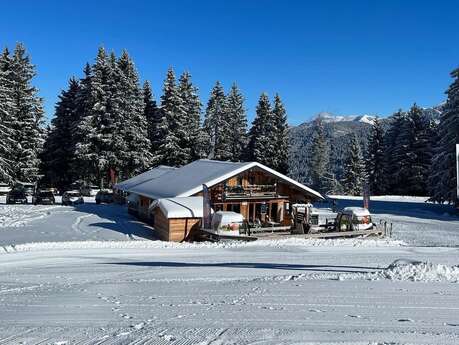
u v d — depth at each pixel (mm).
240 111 74875
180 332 7215
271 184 32188
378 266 15680
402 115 78625
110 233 27500
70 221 31516
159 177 39219
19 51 59156
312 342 6676
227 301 9523
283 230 28953
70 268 14992
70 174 62375
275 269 14844
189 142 65250
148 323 7793
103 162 54812
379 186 79625
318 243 23422
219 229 25859
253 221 30062
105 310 8789
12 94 57188
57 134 61531
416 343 6637
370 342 6680
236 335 7035
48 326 7641
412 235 29125
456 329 7430
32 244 20297
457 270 12438
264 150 67562
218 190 30844
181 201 27953
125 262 16500
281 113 68938
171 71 64562
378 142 80750
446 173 43719
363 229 29156
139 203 35469
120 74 56906
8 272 14211
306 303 9273
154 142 65125
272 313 8461
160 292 10578
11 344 6652
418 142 68438
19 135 56938
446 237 28344
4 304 9375
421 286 10914
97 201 48250
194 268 14977
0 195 56094
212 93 73938
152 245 21594
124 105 56812
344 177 85125
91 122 55500
